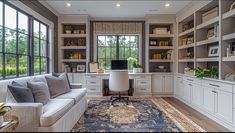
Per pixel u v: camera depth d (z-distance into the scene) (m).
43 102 2.92
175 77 5.94
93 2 4.77
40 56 4.82
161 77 6.12
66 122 2.85
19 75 3.76
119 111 4.17
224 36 3.38
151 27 6.46
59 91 3.71
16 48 3.66
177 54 5.93
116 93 6.30
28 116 2.33
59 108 2.65
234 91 2.98
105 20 6.44
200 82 4.18
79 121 3.46
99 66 6.54
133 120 3.47
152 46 6.21
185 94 5.08
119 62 6.15
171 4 4.96
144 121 3.41
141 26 6.47
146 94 6.06
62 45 6.19
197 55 4.65
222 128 3.14
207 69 4.18
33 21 4.32
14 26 3.60
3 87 2.66
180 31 5.89
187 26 5.66
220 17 3.45
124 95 6.23
